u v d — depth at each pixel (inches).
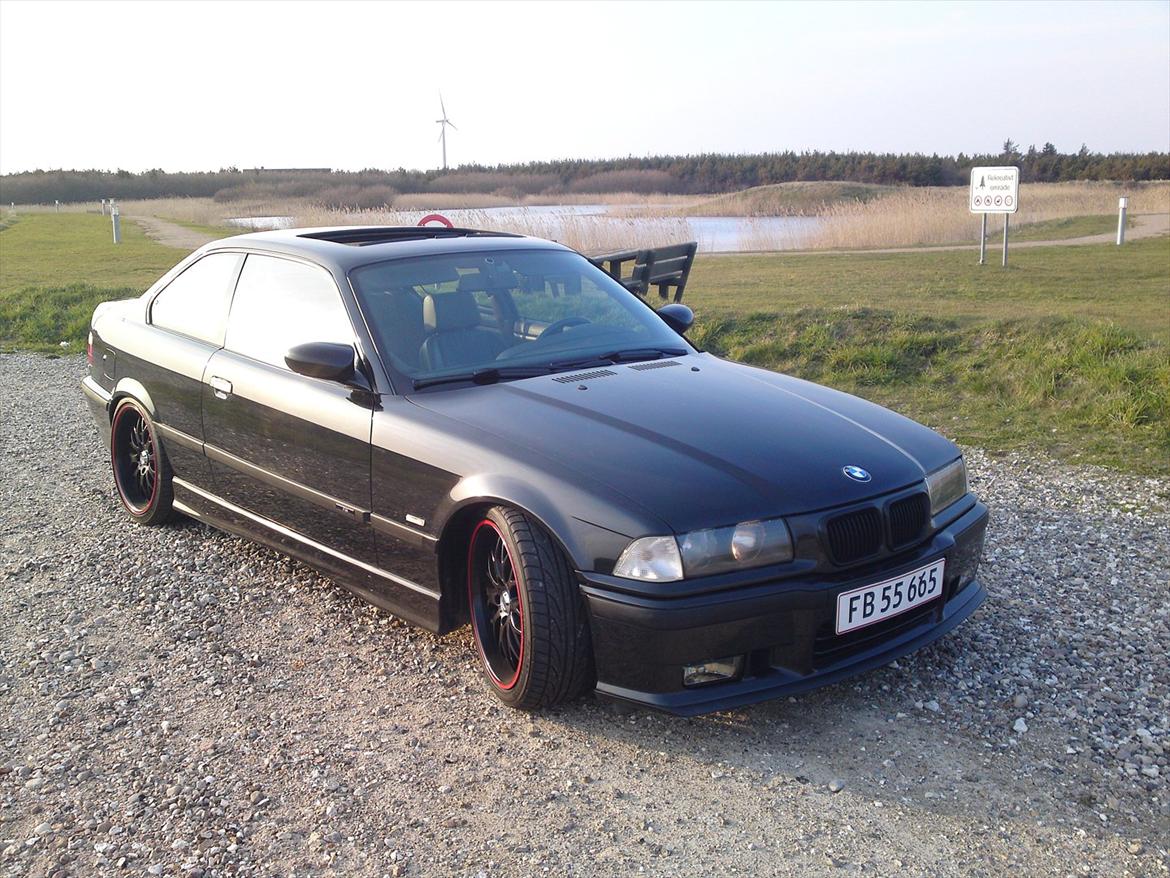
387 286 169.2
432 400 151.9
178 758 129.4
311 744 132.2
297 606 175.8
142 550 204.2
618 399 149.3
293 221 1298.0
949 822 114.1
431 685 147.5
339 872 107.3
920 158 3255.4
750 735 133.0
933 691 143.4
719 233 1139.9
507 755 128.9
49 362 442.3
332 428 158.7
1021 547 198.7
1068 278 600.4
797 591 125.7
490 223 940.6
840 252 858.1
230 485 186.7
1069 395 304.7
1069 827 112.9
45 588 186.4
